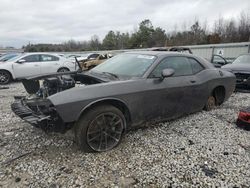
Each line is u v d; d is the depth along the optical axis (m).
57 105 2.80
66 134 3.71
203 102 4.70
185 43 50.09
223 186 2.56
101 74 3.94
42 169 2.82
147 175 2.74
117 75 3.79
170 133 3.93
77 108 2.91
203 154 3.24
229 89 5.33
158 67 3.84
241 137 3.84
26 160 3.01
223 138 3.79
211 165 2.97
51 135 3.73
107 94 3.15
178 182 2.62
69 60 11.76
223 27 50.66
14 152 3.20
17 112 3.28
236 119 4.71
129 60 4.16
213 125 4.34
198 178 2.69
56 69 11.15
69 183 2.57
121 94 3.27
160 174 2.76
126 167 2.89
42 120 2.86
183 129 4.11
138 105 3.49
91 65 14.57
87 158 3.07
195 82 4.34
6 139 3.61
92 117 3.06
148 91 3.56
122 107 3.44
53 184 2.55
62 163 2.95
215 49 21.30
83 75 3.98
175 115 4.18
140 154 3.21
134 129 4.02
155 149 3.36
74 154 3.17
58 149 3.30
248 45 19.34
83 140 3.06
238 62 8.71
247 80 7.35
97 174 2.74
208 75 4.69
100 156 3.13
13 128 4.05
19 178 2.63
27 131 3.92
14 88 8.72
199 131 4.04
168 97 3.87
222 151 3.34
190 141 3.64
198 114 4.90
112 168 2.87
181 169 2.87
